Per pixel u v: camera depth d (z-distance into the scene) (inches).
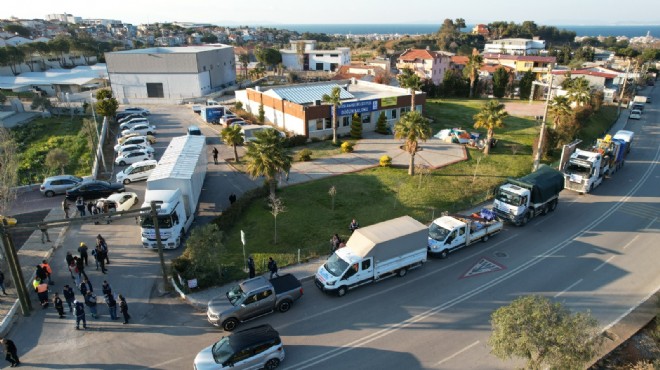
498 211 1148.5
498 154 1729.8
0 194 1084.5
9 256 722.2
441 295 831.7
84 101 2719.0
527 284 865.5
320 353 673.0
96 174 1476.4
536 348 505.0
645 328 730.8
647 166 1664.6
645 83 4220.0
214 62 3314.5
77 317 716.7
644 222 1160.8
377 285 871.7
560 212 1229.1
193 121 2319.1
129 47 6786.4
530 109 2682.1
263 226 1105.4
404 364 648.4
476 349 682.2
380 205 1236.5
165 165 1179.9
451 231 967.6
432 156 1672.0
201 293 829.8
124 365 648.4
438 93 3198.8
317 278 840.9
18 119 2237.9
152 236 980.6
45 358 663.1
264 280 775.7
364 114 2033.7
